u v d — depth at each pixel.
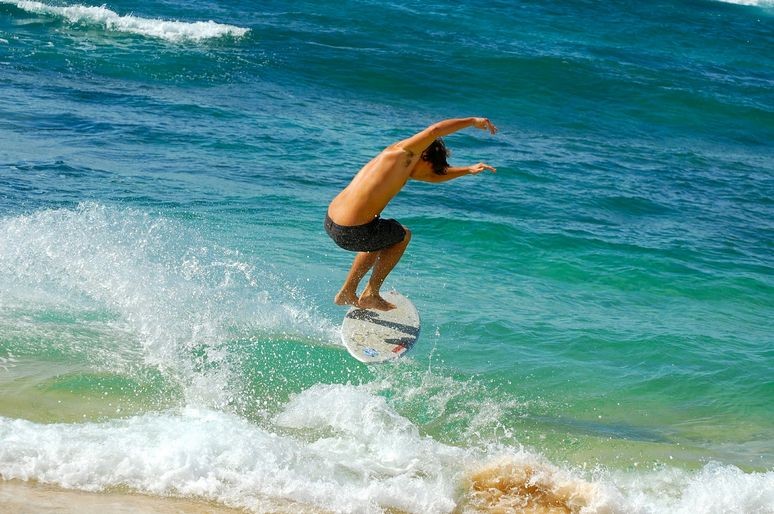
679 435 18.05
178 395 17.31
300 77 51.25
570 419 18.34
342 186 33.88
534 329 22.83
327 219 15.23
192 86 47.12
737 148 48.97
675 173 41.97
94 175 31.64
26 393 16.39
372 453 15.73
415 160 14.67
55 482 13.36
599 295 26.36
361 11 67.19
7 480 13.18
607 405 19.16
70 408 16.09
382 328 16.69
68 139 35.94
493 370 20.22
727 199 38.56
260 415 17.02
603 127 49.91
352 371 19.47
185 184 31.91
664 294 27.05
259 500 13.59
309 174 35.00
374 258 15.86
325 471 14.79
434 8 71.19
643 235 32.19
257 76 50.34
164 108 42.38
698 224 34.41
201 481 13.79
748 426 18.69
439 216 31.36
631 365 21.27
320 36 59.31
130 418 15.88
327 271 25.28
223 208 29.77
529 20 71.69
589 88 55.72
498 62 57.38
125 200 29.25
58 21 55.22
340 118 44.50
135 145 36.28
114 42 53.06
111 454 14.13
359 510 13.76
